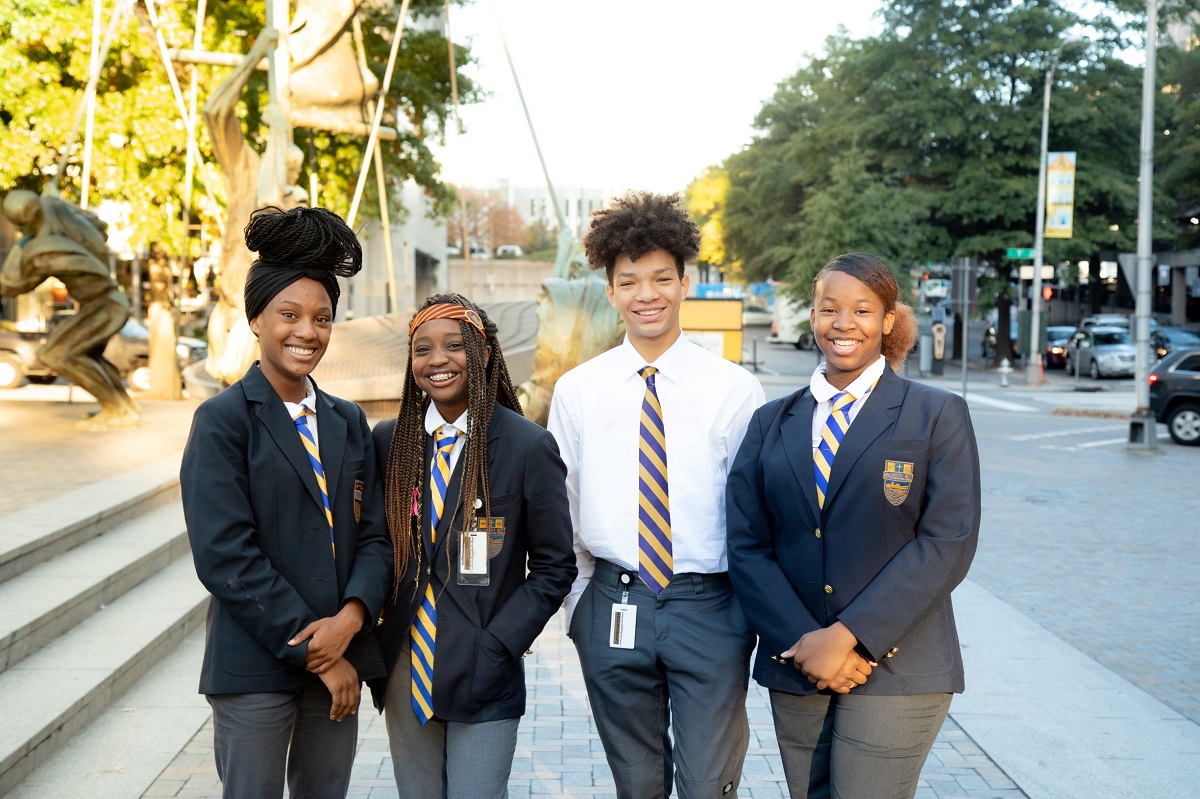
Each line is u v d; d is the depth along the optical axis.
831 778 2.75
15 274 9.61
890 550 2.65
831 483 2.67
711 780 2.86
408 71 18.47
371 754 4.22
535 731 4.47
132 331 19.61
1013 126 31.89
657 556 2.93
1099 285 54.66
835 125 35.09
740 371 3.06
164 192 16.45
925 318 32.06
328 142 17.64
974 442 2.70
